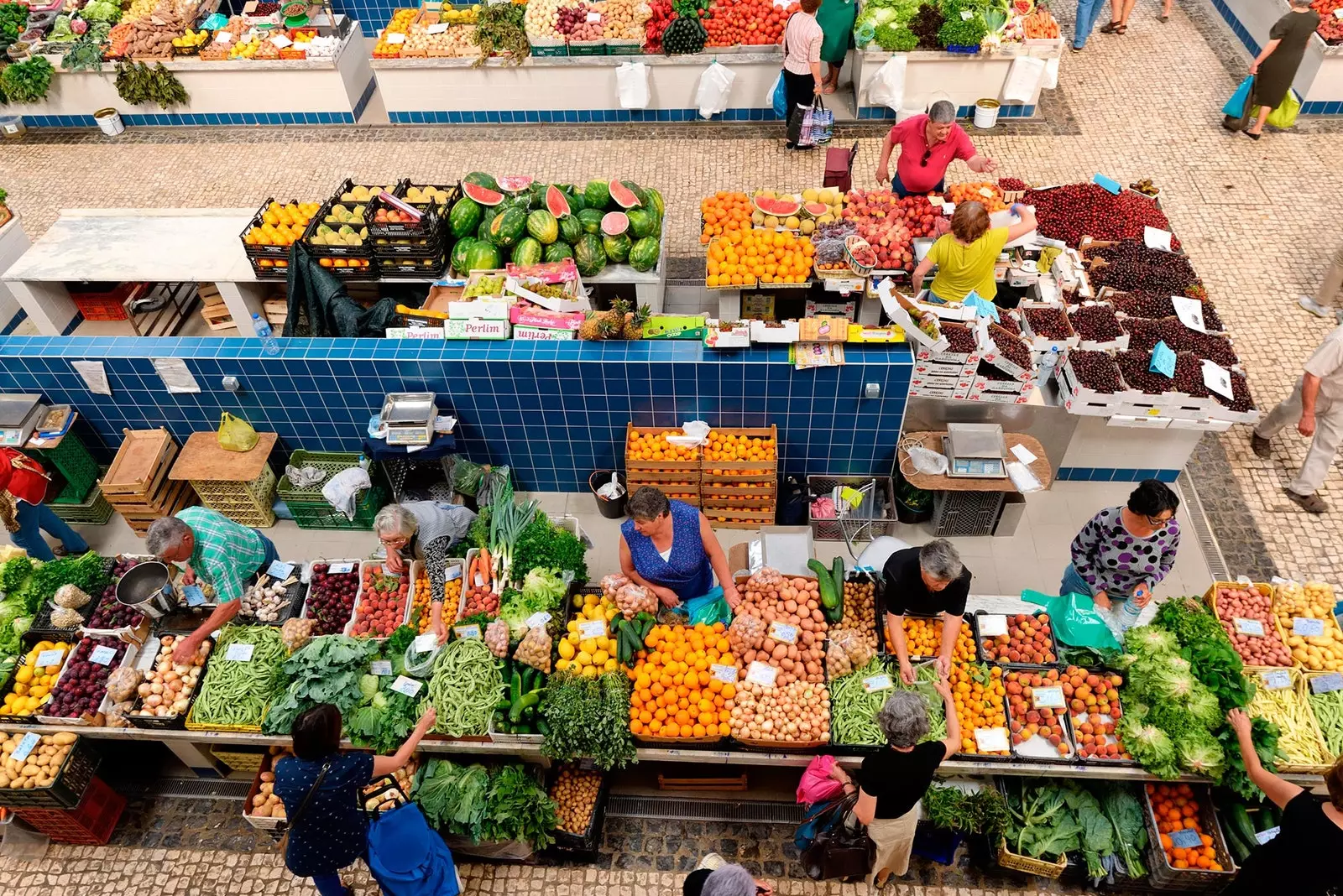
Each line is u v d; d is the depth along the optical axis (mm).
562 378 6828
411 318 7590
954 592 4965
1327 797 5117
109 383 7191
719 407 6977
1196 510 7254
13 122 12336
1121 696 5262
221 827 5879
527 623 5562
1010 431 7156
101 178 11586
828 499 7184
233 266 8312
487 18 11422
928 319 6699
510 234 8211
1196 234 9680
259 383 7078
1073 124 11344
